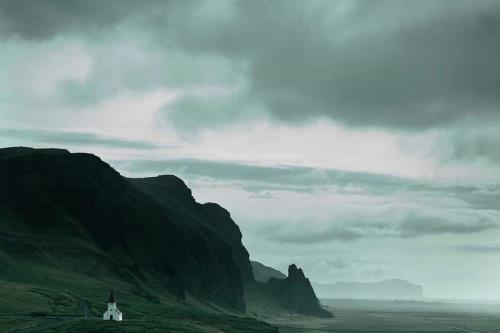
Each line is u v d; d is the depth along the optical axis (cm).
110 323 19538
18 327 18262
